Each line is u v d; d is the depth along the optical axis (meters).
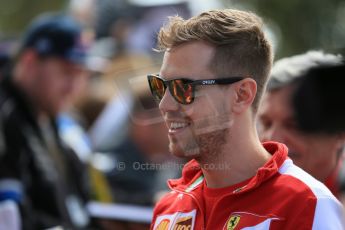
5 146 8.94
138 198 9.12
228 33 5.38
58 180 9.44
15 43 11.29
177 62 5.41
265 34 5.58
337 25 13.40
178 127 5.43
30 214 8.95
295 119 6.34
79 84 10.10
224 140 5.38
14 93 9.43
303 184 5.20
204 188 5.64
